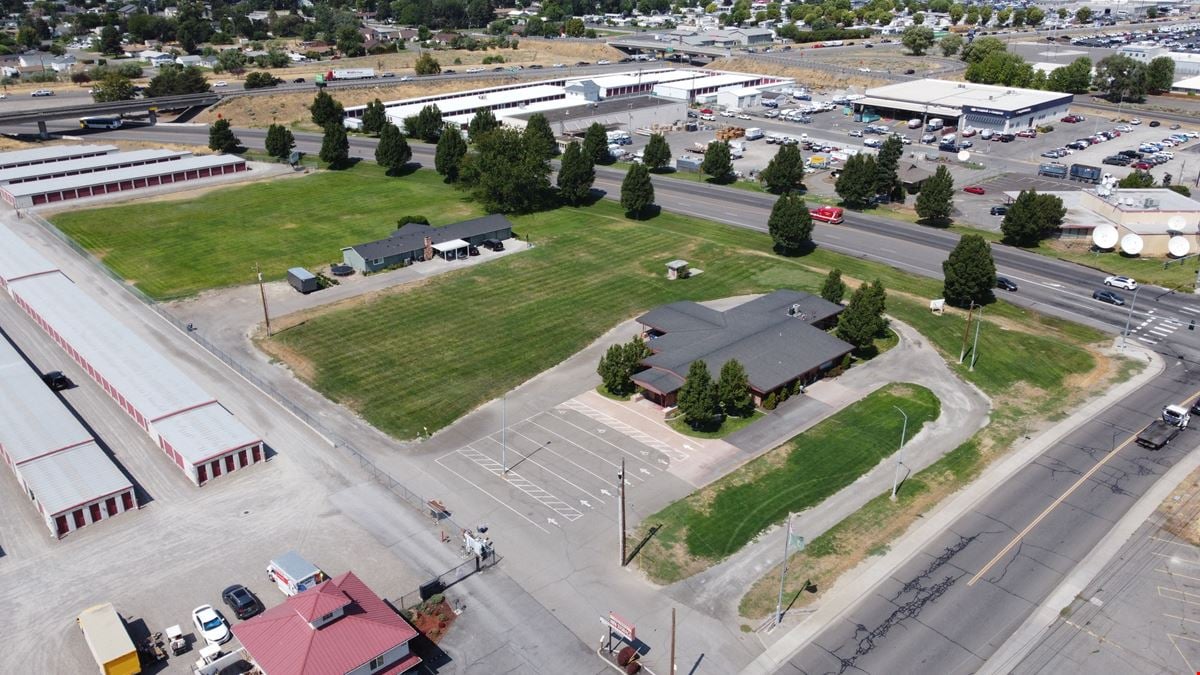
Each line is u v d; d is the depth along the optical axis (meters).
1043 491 81.75
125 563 71.12
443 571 70.62
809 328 106.31
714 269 135.38
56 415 88.31
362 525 76.12
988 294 124.06
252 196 171.75
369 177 186.75
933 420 93.81
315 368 103.75
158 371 97.50
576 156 163.25
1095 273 135.00
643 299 124.62
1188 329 116.50
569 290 127.50
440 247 136.88
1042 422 94.12
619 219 158.88
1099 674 61.22
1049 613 66.75
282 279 130.38
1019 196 145.12
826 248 144.62
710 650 63.03
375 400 97.06
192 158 189.50
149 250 141.88
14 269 127.00
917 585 69.56
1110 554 73.19
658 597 68.25
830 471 84.44
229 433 85.56
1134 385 102.06
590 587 69.19
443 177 187.38
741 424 92.69
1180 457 87.19
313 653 56.50
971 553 73.25
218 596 67.56
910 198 174.38
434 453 87.19
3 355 100.56
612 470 84.38
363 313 118.81
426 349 109.00
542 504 79.25
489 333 113.62
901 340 112.94
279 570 67.38
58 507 73.88
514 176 156.88
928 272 134.88
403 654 59.97
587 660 62.19
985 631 64.94
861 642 63.88
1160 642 64.12
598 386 100.69
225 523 76.19
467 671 61.09
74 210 161.38
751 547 73.94
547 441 89.44
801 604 67.62
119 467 84.19
